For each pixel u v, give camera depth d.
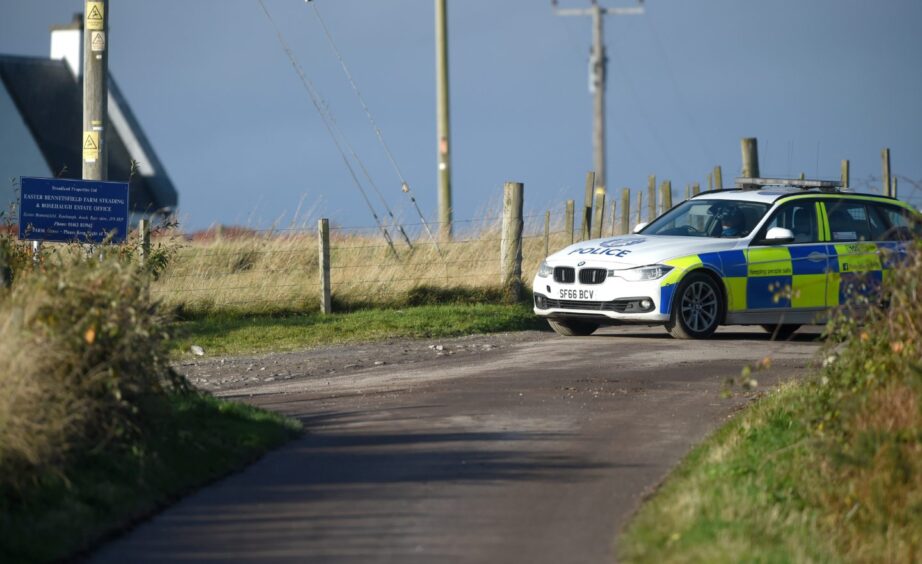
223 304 64.31
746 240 55.81
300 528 23.81
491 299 69.62
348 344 56.16
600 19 172.50
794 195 57.75
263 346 55.72
